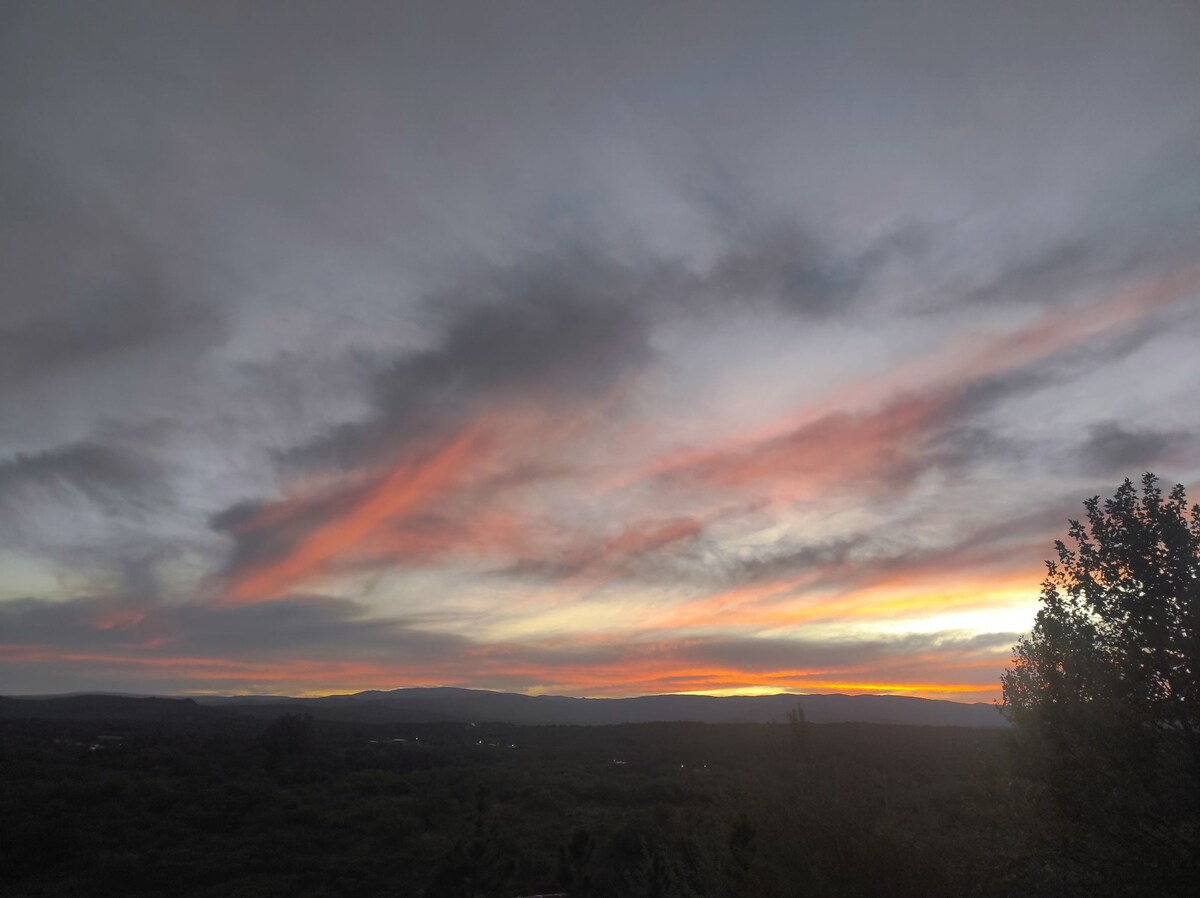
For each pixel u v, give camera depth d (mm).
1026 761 9477
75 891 23422
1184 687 8141
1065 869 8289
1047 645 9570
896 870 8234
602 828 27266
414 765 51000
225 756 49531
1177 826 8000
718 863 9641
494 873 19188
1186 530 8938
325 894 23062
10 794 30766
